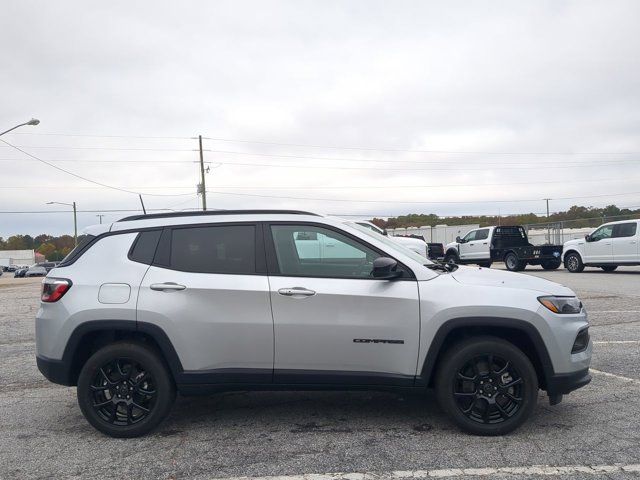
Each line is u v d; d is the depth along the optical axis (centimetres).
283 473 392
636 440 438
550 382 447
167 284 463
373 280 462
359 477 383
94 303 464
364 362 455
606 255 2028
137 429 464
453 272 493
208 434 473
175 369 459
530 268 2625
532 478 376
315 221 482
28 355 808
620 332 870
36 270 6744
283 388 463
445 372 452
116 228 495
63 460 425
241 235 482
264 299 457
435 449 429
